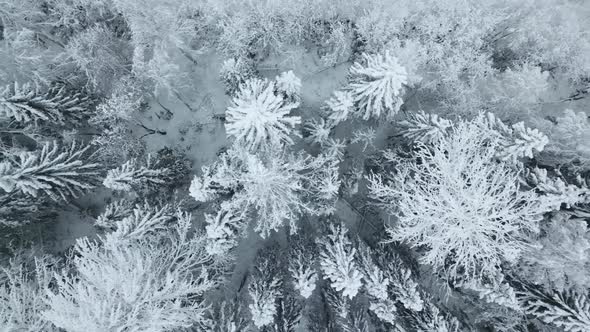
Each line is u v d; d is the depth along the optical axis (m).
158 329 12.73
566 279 14.32
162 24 18.64
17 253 16.64
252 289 16.02
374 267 14.38
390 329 15.48
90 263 13.51
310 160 17.36
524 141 14.05
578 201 14.05
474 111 19.12
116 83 18.70
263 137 14.70
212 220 14.41
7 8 17.36
